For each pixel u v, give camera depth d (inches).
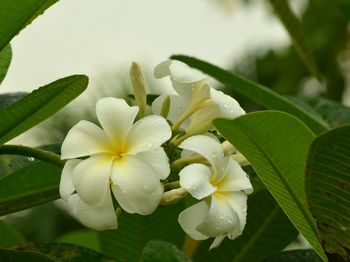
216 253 30.3
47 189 23.7
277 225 30.3
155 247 23.6
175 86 22.3
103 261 23.9
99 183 19.0
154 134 19.6
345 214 21.0
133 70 22.3
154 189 18.9
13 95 27.0
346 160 19.7
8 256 22.3
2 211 23.8
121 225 30.1
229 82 29.0
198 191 19.4
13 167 26.2
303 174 21.0
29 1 21.3
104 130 19.7
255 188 29.6
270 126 19.8
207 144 20.2
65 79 20.4
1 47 22.5
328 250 22.1
